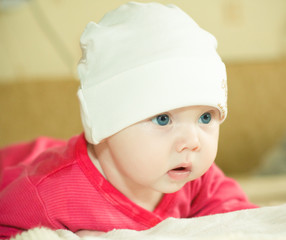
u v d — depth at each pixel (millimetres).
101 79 600
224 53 1913
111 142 613
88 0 1785
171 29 590
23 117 1719
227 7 1901
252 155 1837
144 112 561
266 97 1872
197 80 563
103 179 687
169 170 591
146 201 720
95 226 687
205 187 810
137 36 592
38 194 677
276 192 1386
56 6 1761
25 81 1742
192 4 1863
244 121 1840
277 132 1867
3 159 1105
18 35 1741
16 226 688
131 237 503
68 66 1781
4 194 711
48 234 541
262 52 1953
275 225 515
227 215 561
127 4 663
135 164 587
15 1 1718
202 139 586
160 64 562
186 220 552
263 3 1936
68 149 747
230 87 1837
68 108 1749
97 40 615
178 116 568
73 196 681
